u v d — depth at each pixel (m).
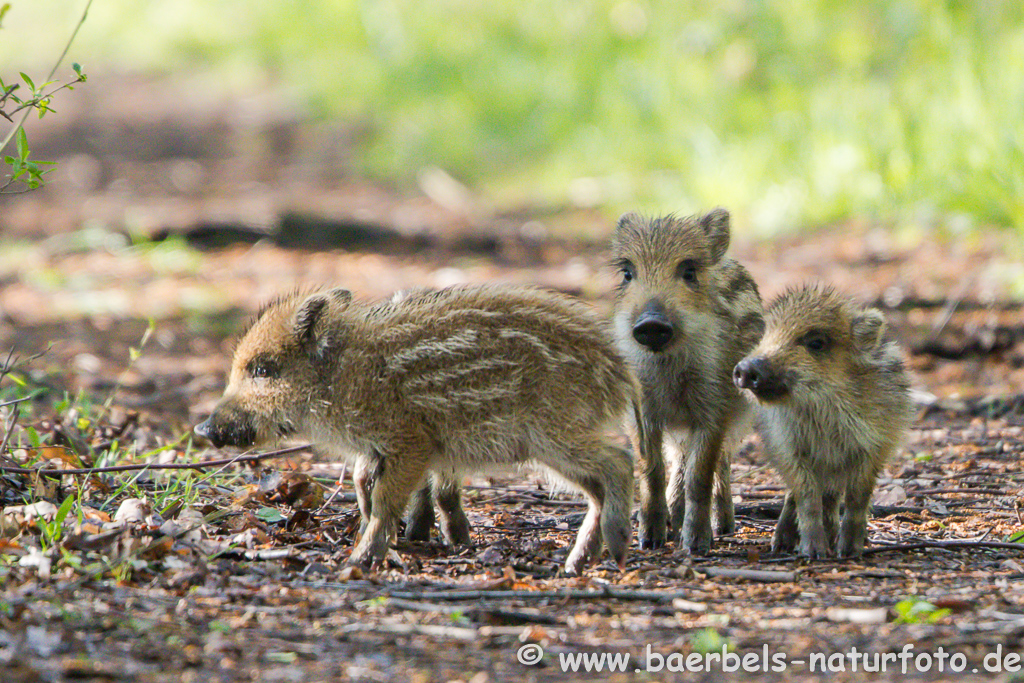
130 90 47.03
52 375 16.08
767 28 32.31
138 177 34.91
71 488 10.13
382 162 36.69
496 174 35.25
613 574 8.92
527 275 23.58
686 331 10.38
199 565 8.03
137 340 19.19
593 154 33.44
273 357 9.34
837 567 9.25
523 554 9.53
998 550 9.69
